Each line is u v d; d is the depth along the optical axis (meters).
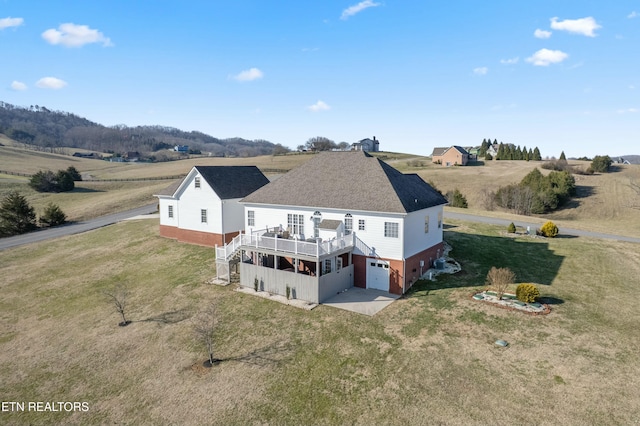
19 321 24.09
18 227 48.47
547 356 16.66
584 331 18.77
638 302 22.34
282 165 107.31
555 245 34.28
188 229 38.56
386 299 23.95
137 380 17.02
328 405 14.53
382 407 14.19
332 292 24.62
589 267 28.48
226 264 28.17
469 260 30.55
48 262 35.69
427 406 14.02
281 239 24.92
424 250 27.92
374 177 27.66
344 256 26.86
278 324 21.08
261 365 17.41
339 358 17.53
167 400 15.46
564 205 66.81
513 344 17.77
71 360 19.08
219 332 20.67
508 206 65.69
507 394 14.35
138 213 57.78
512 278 23.12
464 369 16.06
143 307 24.89
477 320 20.25
